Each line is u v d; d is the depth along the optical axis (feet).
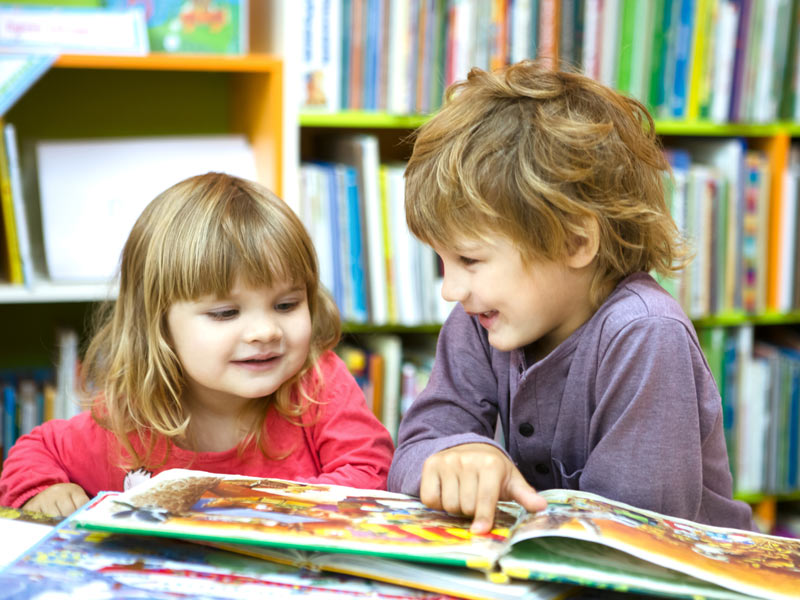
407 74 5.73
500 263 2.60
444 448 2.56
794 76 6.37
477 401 3.13
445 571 2.03
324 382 3.37
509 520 2.25
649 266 2.91
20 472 3.16
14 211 5.25
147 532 2.04
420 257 5.87
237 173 5.91
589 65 5.94
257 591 1.96
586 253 2.63
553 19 5.82
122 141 5.74
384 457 3.34
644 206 2.71
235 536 2.02
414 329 6.26
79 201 5.59
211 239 2.89
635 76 6.06
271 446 3.29
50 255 5.51
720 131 6.36
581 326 2.78
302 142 6.74
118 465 3.21
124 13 5.47
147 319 3.03
